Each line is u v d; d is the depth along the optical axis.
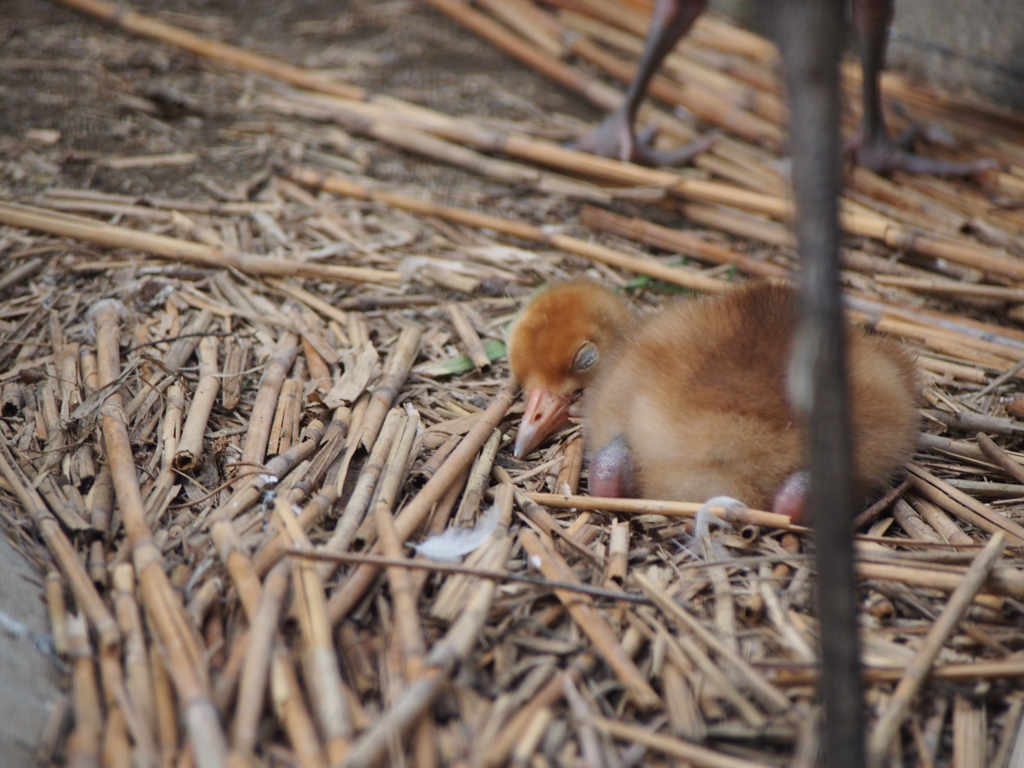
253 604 4.37
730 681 4.34
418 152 10.07
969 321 7.87
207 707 3.82
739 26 12.23
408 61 11.98
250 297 7.63
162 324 7.19
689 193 9.28
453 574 4.82
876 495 5.84
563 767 3.93
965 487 5.89
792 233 3.44
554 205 9.43
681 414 5.40
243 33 12.27
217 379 6.45
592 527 5.46
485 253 8.55
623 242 8.98
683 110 11.07
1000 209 9.33
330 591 4.67
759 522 5.22
